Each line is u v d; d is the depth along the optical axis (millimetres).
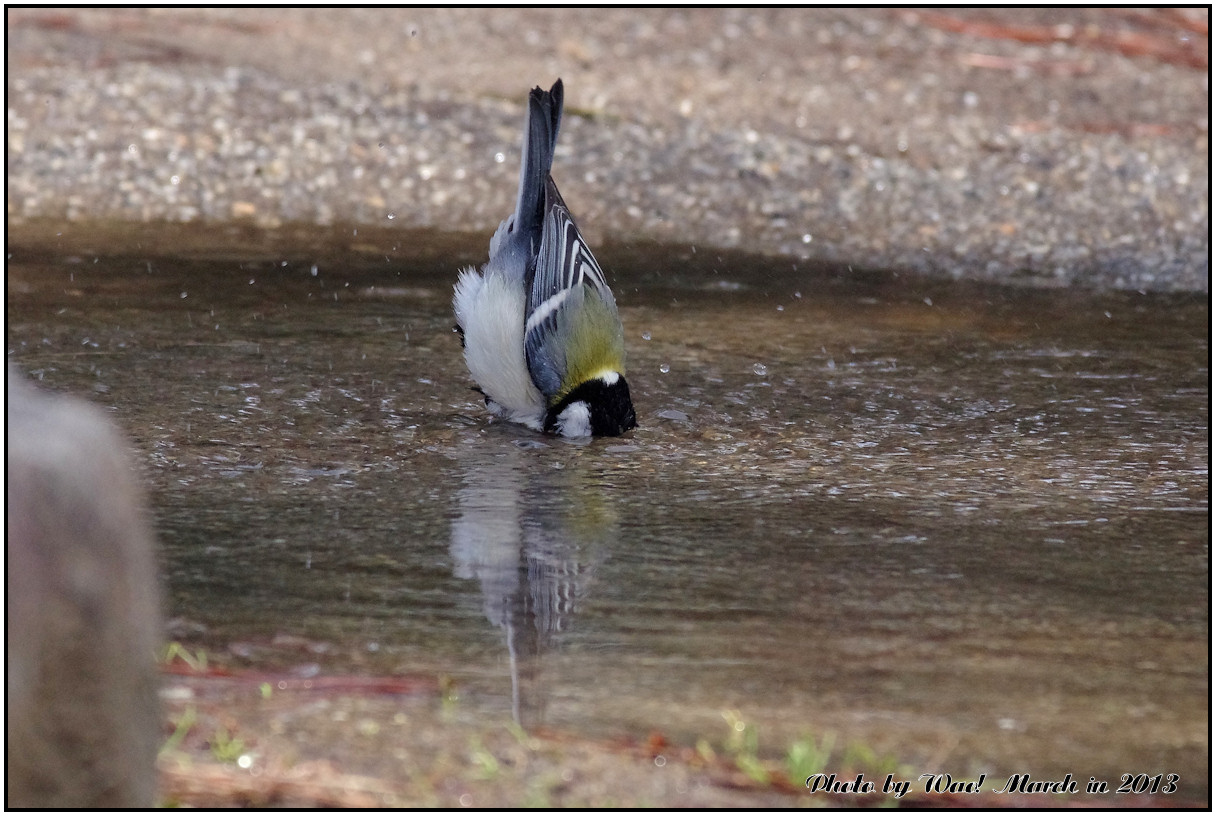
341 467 10438
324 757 5785
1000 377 13180
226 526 9125
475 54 24547
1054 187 19906
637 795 5605
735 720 6488
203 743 5871
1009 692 6953
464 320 11477
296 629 7492
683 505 9844
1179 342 14477
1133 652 7484
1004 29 26625
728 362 13406
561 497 9945
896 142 21422
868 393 12633
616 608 7957
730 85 23500
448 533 9164
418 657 7156
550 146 11492
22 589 4543
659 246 17828
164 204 18859
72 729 4660
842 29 26391
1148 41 26344
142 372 12391
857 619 7867
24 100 21328
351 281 15805
